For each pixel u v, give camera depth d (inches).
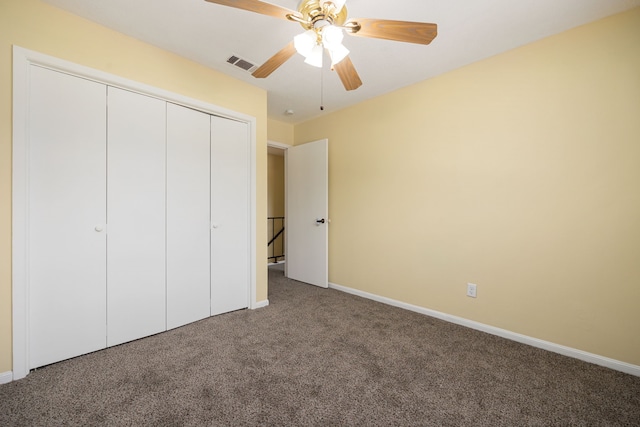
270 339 80.9
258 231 108.3
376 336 83.3
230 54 84.2
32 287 62.9
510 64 80.9
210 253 96.6
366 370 65.2
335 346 76.9
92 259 71.4
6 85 58.2
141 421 48.7
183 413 50.8
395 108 109.4
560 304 73.7
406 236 106.9
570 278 72.2
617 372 64.8
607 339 67.4
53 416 49.5
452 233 94.2
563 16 66.1
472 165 89.0
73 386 58.1
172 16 67.1
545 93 75.1
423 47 79.3
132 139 77.7
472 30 71.6
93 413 50.5
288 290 131.6
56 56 63.8
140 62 77.0
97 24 69.8
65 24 65.1
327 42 52.4
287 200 154.6
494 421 49.6
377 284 117.0
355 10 64.7
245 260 106.7
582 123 69.8
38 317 63.9
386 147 112.9
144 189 80.3
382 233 115.0
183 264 89.7
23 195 60.0
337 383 60.2
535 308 77.6
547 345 75.3
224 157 99.7
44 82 63.8
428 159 99.9
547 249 75.5
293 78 99.3
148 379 60.9
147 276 81.5
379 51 81.4
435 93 97.5
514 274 81.1
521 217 79.7
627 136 64.3
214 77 93.3
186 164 89.7
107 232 73.7
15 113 58.8
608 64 66.3
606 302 67.4
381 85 104.8
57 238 66.1
